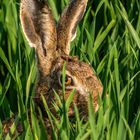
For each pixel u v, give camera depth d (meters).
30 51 13.26
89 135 11.18
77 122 10.78
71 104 11.38
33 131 10.92
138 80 12.94
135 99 12.85
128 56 13.06
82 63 11.53
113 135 11.23
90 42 13.36
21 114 11.23
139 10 14.50
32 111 10.99
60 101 11.09
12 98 12.94
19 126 11.33
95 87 11.38
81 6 12.18
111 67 13.05
